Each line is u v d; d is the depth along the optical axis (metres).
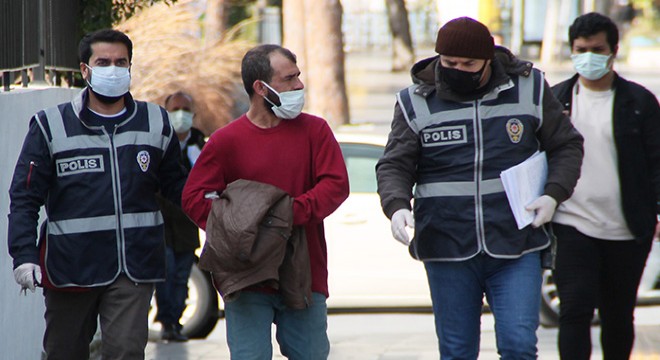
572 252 22.12
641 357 29.14
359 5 123.00
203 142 33.75
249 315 18.41
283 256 17.94
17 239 18.98
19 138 25.44
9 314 23.95
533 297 18.81
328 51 77.25
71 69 32.34
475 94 18.98
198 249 33.31
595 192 22.14
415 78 19.47
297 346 18.73
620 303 22.69
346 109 77.75
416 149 19.31
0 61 24.36
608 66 22.02
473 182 18.92
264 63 18.22
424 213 19.31
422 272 35.84
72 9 32.75
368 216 36.06
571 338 21.72
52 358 19.94
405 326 36.16
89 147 19.48
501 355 18.92
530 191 18.91
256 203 17.75
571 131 19.41
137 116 19.84
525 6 124.69
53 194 19.61
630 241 22.30
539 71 19.45
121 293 19.52
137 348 19.48
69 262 19.42
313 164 18.64
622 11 127.50
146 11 56.41
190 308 34.09
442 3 123.19
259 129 18.59
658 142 22.33
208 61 61.84
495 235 18.83
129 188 19.55
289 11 79.62
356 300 36.03
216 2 81.06
